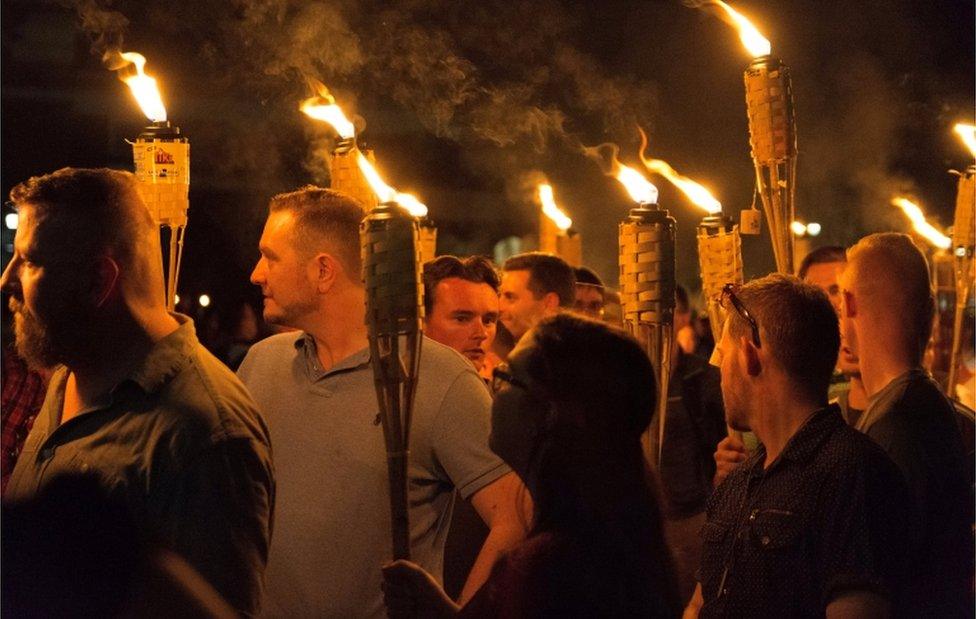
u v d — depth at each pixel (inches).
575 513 69.9
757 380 92.0
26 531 60.6
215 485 80.3
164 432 80.8
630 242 94.3
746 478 93.7
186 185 98.6
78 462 81.7
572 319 74.6
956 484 101.7
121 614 60.6
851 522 85.8
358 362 103.7
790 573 87.3
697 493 171.0
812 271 172.4
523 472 73.8
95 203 83.0
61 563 60.2
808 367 91.0
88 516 61.0
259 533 82.0
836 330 92.4
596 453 71.1
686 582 130.5
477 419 103.3
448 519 106.1
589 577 68.1
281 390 106.5
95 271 82.7
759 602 88.2
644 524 70.9
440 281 135.6
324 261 104.0
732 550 90.4
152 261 85.6
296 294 104.4
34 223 82.7
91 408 82.6
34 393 129.0
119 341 83.5
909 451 100.5
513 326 163.2
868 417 106.4
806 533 87.0
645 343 94.1
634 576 69.3
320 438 102.8
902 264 108.0
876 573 85.0
